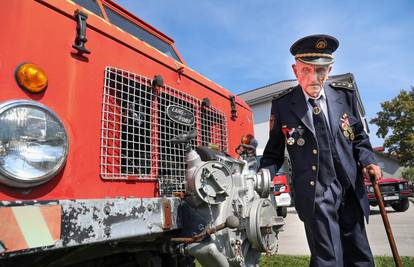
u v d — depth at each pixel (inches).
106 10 115.4
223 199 72.1
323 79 81.5
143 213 62.1
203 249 68.8
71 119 61.4
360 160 82.5
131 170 73.0
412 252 178.5
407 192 386.6
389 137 1107.3
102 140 66.9
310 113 81.4
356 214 81.7
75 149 61.2
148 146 79.0
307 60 81.0
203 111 103.4
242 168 82.4
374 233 240.8
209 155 77.8
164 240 77.5
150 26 133.2
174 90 90.8
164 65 89.7
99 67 69.4
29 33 56.2
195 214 73.2
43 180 51.7
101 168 65.9
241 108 131.2
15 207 43.3
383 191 383.6
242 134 128.2
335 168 79.7
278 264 149.5
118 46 75.4
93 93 66.9
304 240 230.7
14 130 48.3
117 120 71.7
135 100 77.5
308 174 78.5
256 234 72.3
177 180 84.7
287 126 83.9
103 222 54.2
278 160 94.0
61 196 57.1
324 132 79.4
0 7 52.6
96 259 81.2
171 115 85.4
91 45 68.4
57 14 62.0
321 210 75.5
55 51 60.3
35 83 54.4
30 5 57.2
